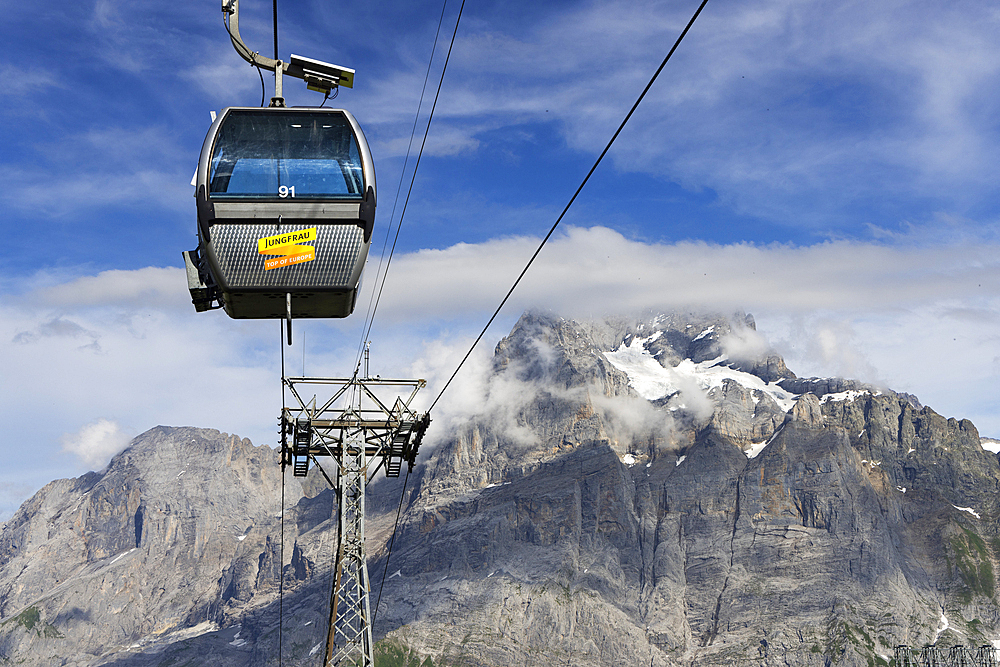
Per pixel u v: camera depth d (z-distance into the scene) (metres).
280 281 23.53
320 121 23.95
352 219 23.56
